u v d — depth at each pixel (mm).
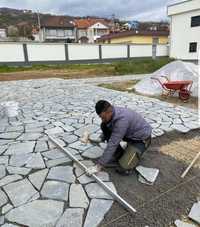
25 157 3223
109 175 2787
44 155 3281
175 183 2666
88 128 4367
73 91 8648
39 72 18469
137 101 6723
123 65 18766
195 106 6246
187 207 2283
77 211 2176
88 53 25938
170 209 2254
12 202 2297
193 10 25891
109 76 15531
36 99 7227
